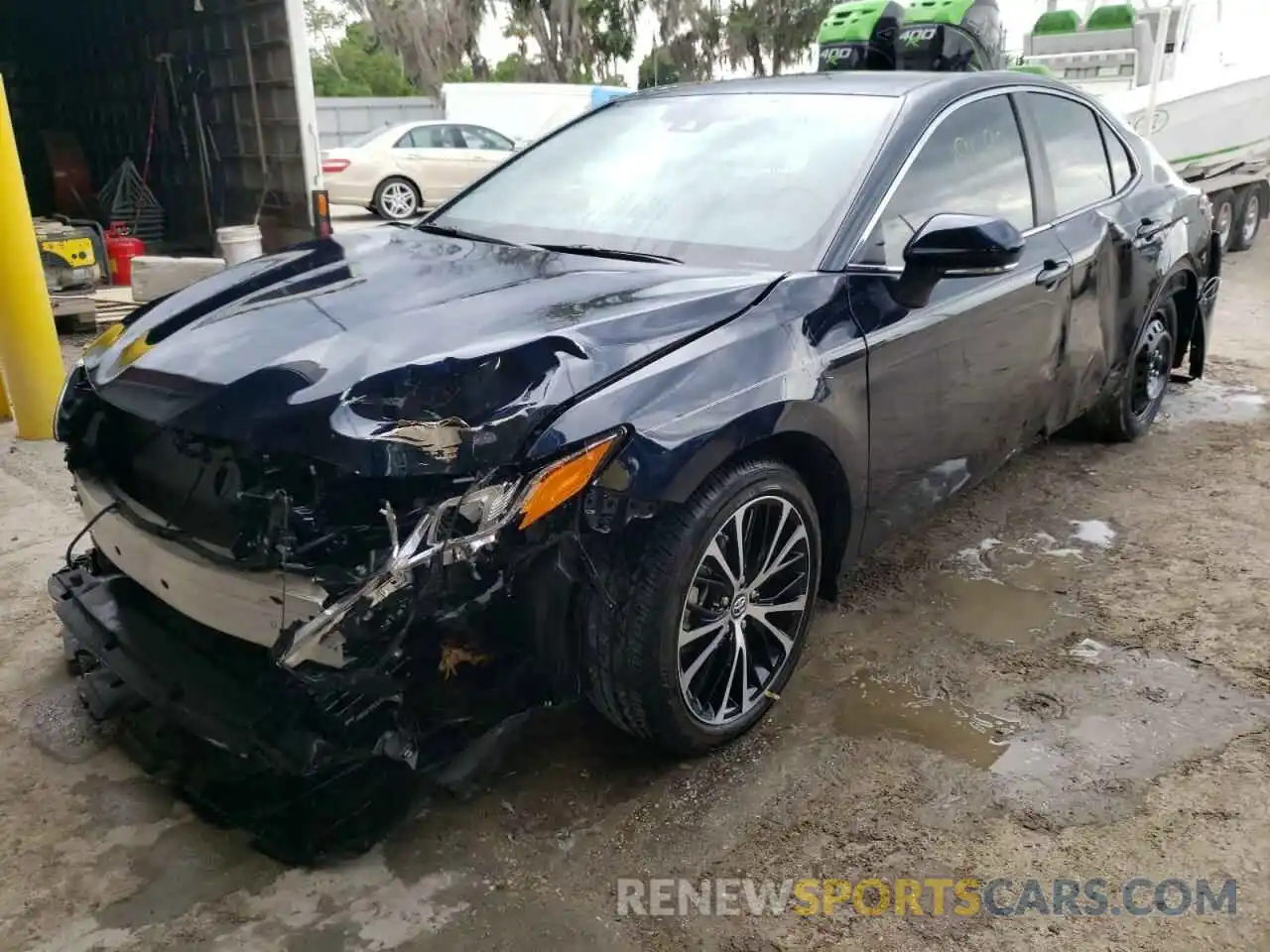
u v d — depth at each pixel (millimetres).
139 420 2463
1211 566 3766
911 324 2910
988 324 3252
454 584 2043
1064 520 4180
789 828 2463
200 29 9609
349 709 2096
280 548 2074
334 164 15195
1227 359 6652
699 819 2492
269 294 2730
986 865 2350
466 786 2592
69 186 11773
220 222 10242
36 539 3932
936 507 3328
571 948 2125
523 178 3602
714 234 2988
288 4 8258
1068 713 2902
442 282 2742
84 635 2574
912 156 3094
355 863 2352
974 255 2654
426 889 2281
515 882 2301
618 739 2783
